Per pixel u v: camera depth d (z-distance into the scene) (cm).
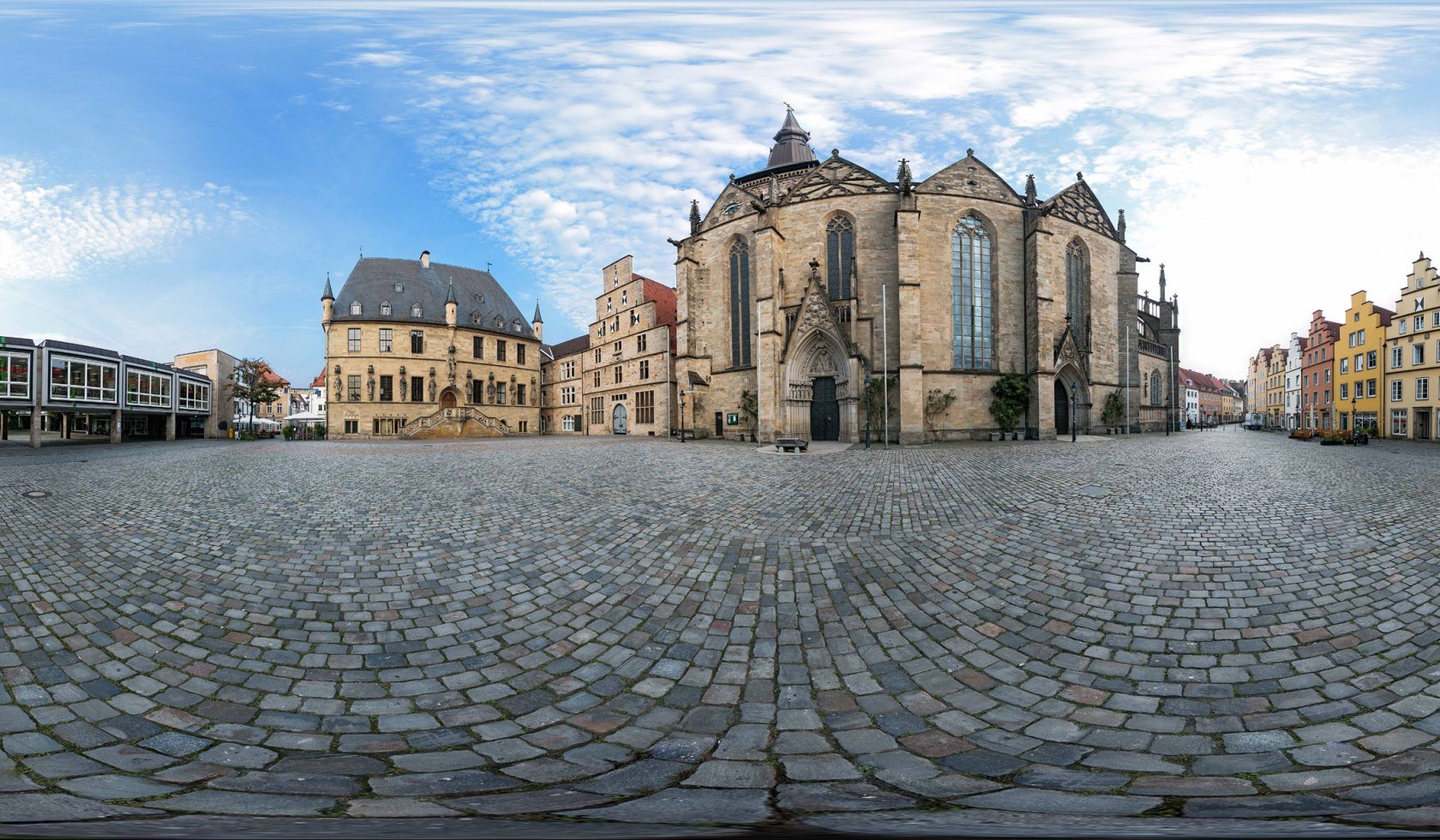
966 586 588
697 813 271
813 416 3841
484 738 343
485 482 1415
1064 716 362
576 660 445
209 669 421
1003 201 3822
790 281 3894
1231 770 304
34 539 784
